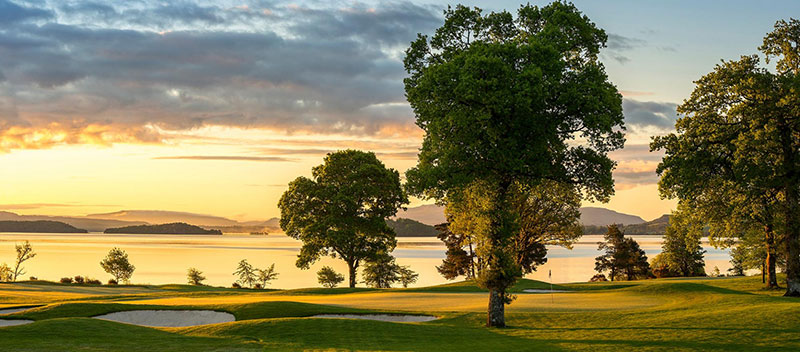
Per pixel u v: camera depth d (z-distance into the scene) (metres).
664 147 45.28
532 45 28.23
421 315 35.34
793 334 24.25
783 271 63.81
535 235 72.19
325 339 26.20
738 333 25.06
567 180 32.03
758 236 53.53
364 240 70.81
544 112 29.47
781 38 43.16
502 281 30.36
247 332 28.03
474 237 34.12
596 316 32.69
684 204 49.44
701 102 43.62
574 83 29.16
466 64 27.69
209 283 96.62
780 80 39.56
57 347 23.52
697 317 29.86
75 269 124.81
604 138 30.98
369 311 36.12
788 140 40.66
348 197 66.50
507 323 31.81
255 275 90.88
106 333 27.30
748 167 41.09
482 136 29.69
